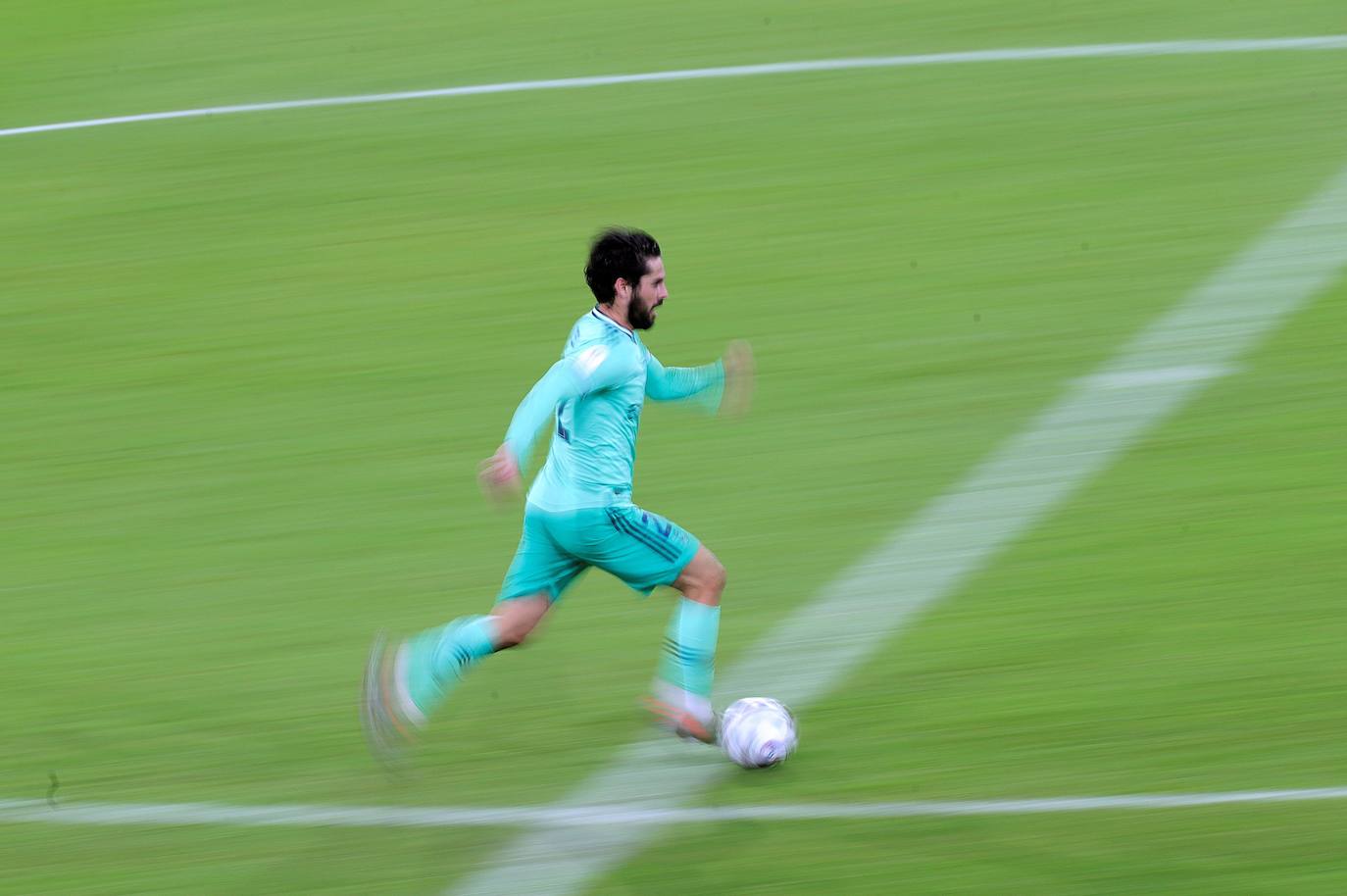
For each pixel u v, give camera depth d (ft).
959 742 70.59
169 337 118.73
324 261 129.80
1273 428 96.73
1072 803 65.87
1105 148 140.26
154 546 92.27
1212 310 112.47
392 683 67.41
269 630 83.20
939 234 127.24
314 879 64.23
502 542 90.74
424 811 68.28
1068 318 112.88
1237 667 74.64
